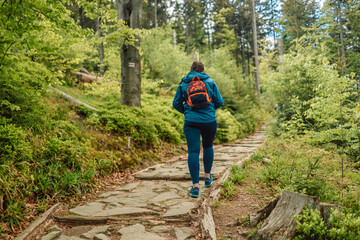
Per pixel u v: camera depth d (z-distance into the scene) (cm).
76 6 1208
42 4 304
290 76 796
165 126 812
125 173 497
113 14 659
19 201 280
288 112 800
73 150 392
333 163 352
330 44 1714
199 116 312
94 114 630
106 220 262
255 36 2766
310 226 187
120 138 609
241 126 1398
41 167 338
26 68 494
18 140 316
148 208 296
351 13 1623
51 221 259
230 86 1551
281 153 520
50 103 573
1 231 228
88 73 1191
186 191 361
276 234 195
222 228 237
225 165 528
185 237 220
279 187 327
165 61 1440
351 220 198
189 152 320
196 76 323
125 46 792
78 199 338
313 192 288
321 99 498
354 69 945
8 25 281
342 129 397
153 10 3428
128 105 798
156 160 638
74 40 376
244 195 327
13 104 348
